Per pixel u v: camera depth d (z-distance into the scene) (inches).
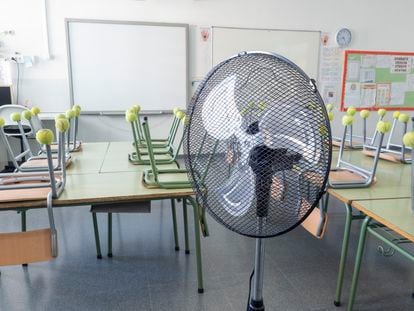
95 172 73.4
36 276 79.5
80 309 68.4
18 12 157.9
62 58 166.1
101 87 172.7
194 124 30.3
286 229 27.0
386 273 82.1
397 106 213.2
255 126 25.9
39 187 60.4
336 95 203.2
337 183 67.4
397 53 207.2
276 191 26.2
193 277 79.6
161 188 63.2
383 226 61.4
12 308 68.6
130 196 58.9
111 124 178.1
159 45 174.9
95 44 167.8
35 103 167.0
